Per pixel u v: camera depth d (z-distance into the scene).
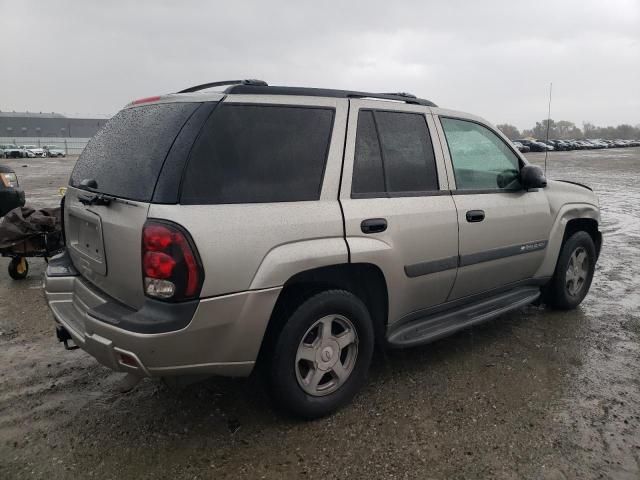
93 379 3.51
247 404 3.17
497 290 4.09
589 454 2.67
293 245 2.71
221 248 2.46
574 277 4.78
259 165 2.69
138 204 2.50
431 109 3.61
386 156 3.23
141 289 2.51
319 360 2.93
